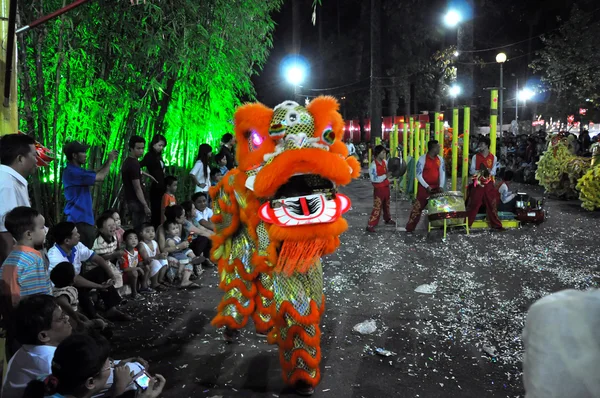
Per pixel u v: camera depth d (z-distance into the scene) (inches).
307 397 147.8
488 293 237.0
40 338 117.0
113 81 298.8
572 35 867.4
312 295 152.5
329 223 148.3
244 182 161.0
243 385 155.2
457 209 359.9
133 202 273.3
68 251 190.1
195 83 391.5
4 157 141.1
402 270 279.9
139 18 290.2
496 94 366.0
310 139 154.9
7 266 132.3
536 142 734.5
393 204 539.5
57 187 273.4
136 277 236.4
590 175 458.6
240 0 329.4
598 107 911.7
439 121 513.7
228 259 177.0
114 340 189.2
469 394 148.5
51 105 266.5
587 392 53.0
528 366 57.5
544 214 401.1
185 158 406.0
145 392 116.3
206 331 198.4
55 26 261.9
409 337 189.3
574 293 57.9
